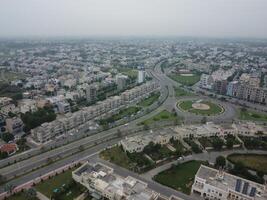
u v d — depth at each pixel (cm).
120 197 19362
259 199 19225
